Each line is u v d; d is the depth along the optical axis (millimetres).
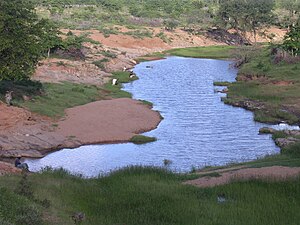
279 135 33344
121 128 35312
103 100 44938
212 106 45031
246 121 39000
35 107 36531
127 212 15477
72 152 30156
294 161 22875
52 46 60750
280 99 45250
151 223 14531
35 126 32969
